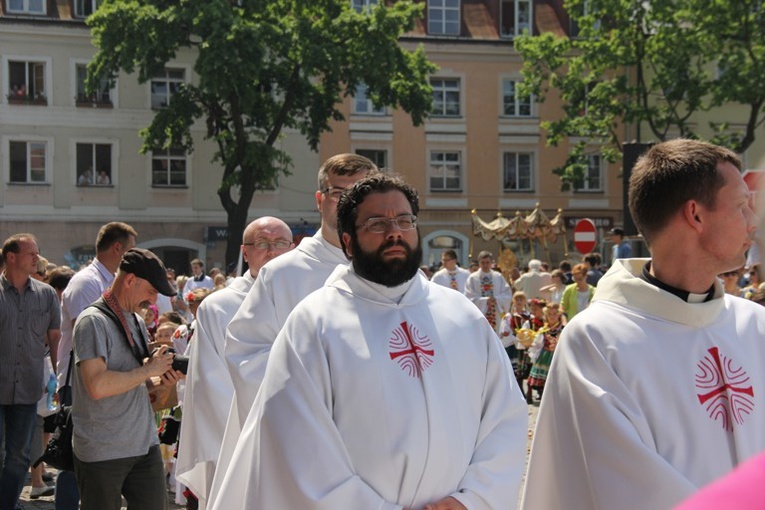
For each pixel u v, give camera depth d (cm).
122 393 470
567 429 269
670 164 264
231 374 421
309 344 313
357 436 304
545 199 3647
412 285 332
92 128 3316
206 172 3409
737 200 259
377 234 320
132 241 662
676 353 262
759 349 274
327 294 327
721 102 2922
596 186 3681
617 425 251
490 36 3641
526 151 3647
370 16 2920
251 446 322
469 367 326
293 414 301
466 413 320
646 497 244
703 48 2958
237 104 2897
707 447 256
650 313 267
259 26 2712
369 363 309
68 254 3303
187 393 512
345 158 438
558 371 274
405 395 308
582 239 1844
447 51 3594
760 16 2884
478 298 1443
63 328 645
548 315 1267
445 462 309
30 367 662
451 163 3616
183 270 3422
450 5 3650
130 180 3350
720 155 264
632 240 1473
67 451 482
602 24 3212
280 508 297
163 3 2795
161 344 504
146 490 482
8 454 661
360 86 3531
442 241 3603
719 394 261
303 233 3409
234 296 533
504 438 326
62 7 3312
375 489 301
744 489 95
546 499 276
